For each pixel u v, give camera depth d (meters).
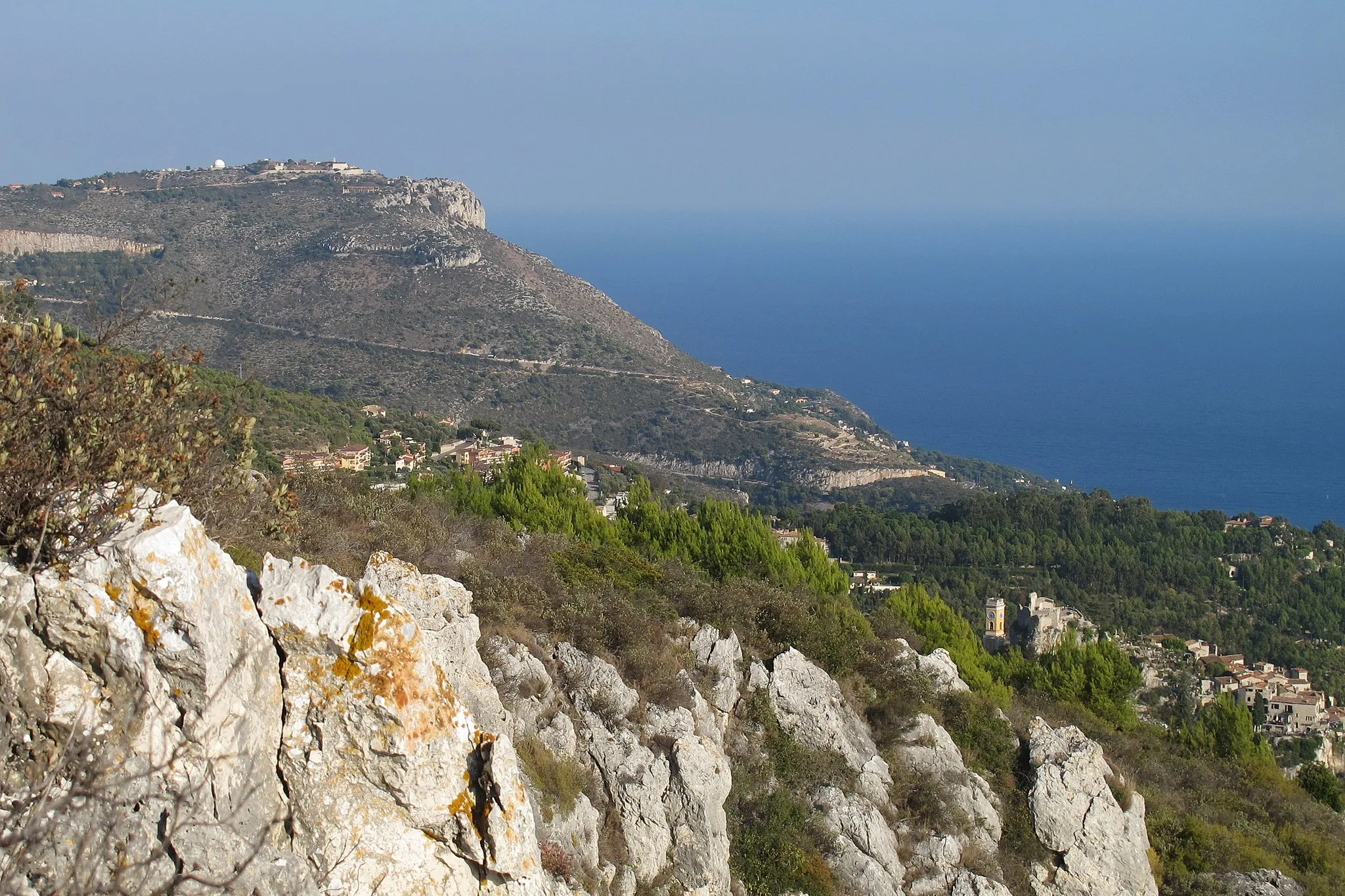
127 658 8.45
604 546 28.12
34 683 8.21
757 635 26.44
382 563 15.19
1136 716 41.75
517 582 21.78
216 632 8.88
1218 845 28.36
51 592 8.40
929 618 40.47
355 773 9.41
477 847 9.62
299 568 9.92
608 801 18.22
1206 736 38.59
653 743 19.59
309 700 9.47
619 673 20.80
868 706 26.67
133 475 9.85
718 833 19.50
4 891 6.69
